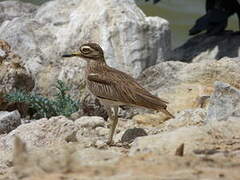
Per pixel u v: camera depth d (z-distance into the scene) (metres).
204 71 17.42
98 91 14.36
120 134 14.74
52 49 18.78
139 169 9.25
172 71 17.72
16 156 9.11
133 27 19.11
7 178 10.02
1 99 16.83
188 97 16.78
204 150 10.68
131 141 13.97
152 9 29.59
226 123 11.76
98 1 19.56
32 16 20.23
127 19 19.16
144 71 18.09
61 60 18.48
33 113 17.33
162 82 17.59
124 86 14.12
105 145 13.26
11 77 16.98
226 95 13.83
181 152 10.17
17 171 9.03
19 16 21.12
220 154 10.37
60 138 13.34
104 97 14.26
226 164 9.62
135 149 11.07
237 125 11.73
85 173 9.02
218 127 11.61
